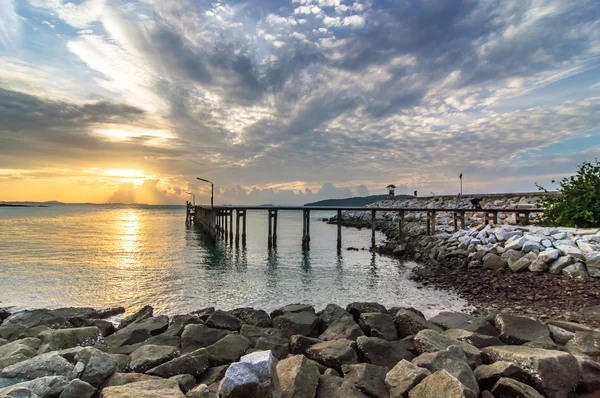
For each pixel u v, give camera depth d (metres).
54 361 4.75
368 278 16.14
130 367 5.62
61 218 71.06
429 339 6.01
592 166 18.83
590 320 8.18
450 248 19.39
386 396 4.53
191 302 12.16
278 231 45.66
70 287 13.92
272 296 12.99
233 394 3.68
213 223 32.16
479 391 4.61
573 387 4.64
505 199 38.66
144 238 33.81
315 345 6.30
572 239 14.92
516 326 6.84
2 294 12.86
